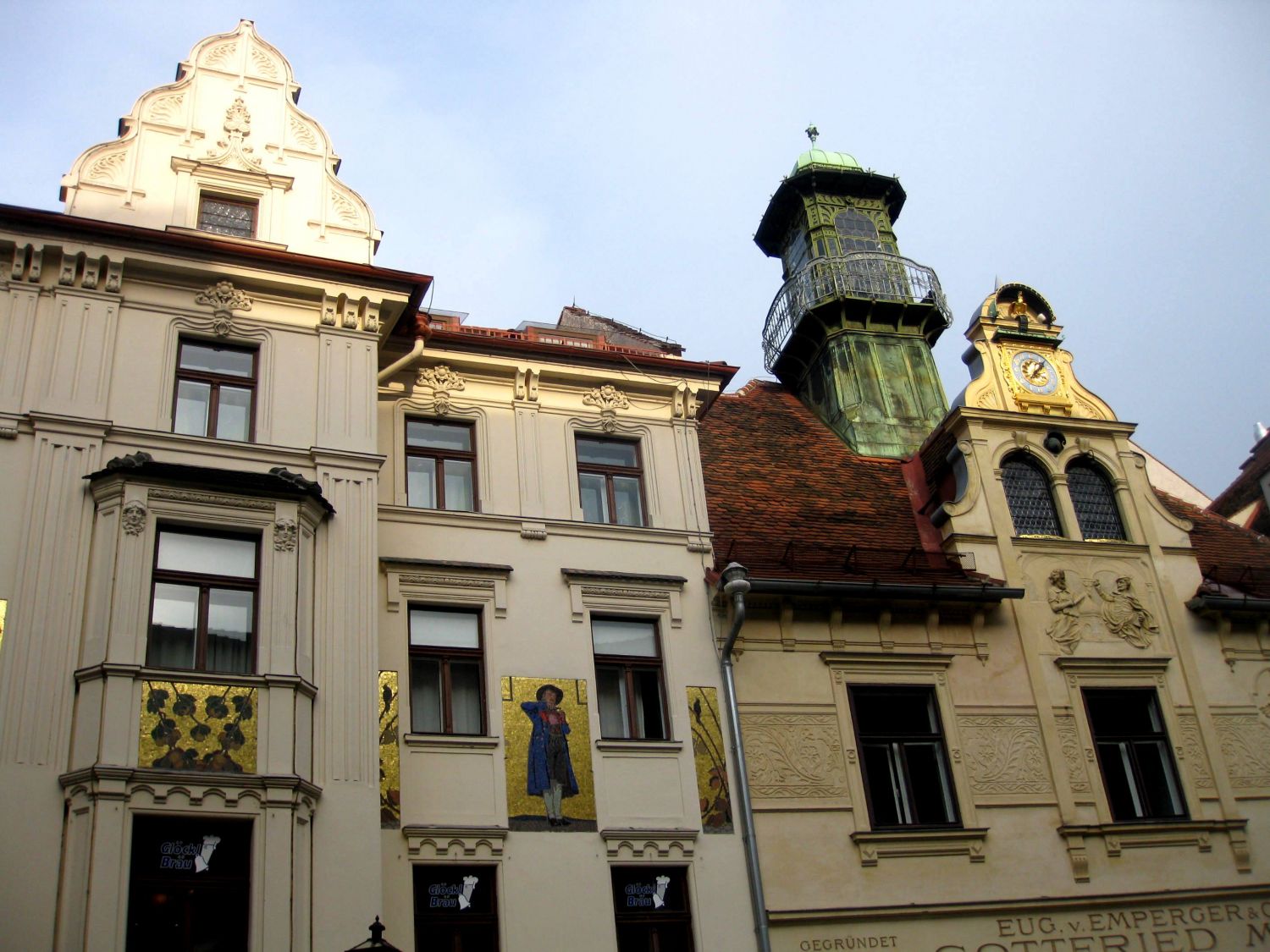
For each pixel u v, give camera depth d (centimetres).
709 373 2238
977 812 1975
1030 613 2192
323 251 2023
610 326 2842
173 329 1830
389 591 1838
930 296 3055
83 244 1812
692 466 2175
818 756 1952
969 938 1866
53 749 1473
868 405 2803
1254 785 2152
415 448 2016
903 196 3328
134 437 1719
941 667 2089
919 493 2495
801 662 2023
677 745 1878
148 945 1405
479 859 1692
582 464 2114
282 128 2116
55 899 1396
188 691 1532
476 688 1848
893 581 2109
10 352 1720
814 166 3266
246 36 2184
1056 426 2423
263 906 1446
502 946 1647
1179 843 2048
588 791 1797
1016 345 2533
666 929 1756
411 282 1964
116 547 1591
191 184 1992
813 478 2492
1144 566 2322
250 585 1656
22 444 1664
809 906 1820
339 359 1900
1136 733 2158
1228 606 2278
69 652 1536
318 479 1789
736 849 1834
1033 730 2081
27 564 1573
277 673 1588
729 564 1961
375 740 1638
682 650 1970
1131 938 1939
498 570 1914
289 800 1512
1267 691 2261
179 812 1461
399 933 1606
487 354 2100
